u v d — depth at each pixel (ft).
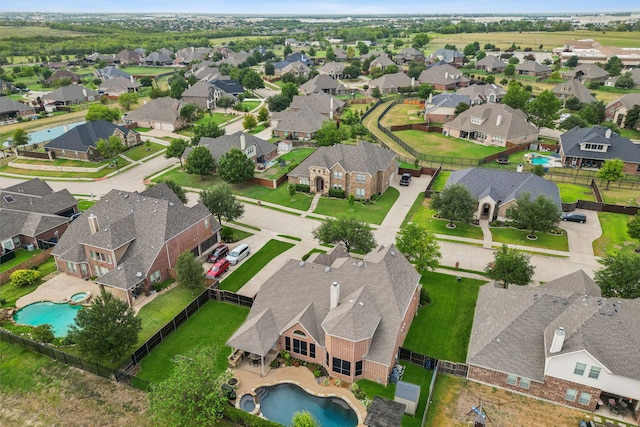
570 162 315.17
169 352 143.74
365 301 134.00
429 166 322.34
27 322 160.97
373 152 277.03
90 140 341.41
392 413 111.75
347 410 122.11
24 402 127.13
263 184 292.40
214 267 188.65
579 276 150.71
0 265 198.59
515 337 129.08
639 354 115.14
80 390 130.00
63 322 160.76
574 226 229.66
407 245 180.65
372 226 234.17
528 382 123.44
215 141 320.09
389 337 128.77
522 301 139.74
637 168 299.79
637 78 564.30
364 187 263.70
